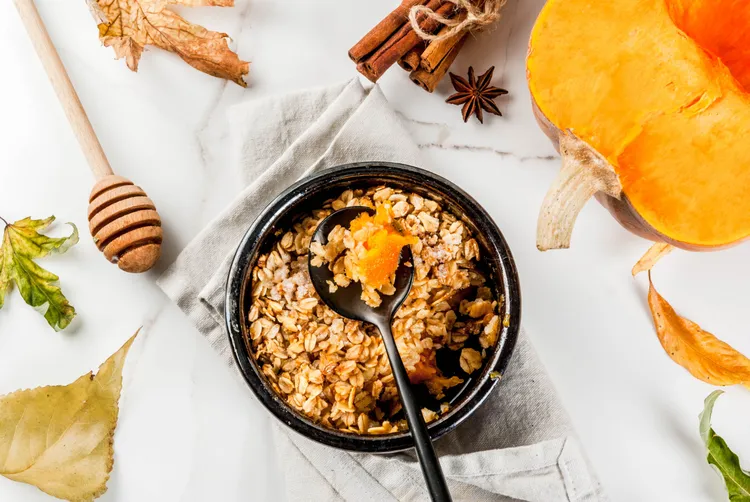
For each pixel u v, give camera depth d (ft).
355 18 1.74
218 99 1.73
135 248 1.59
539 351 1.70
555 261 1.71
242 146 1.70
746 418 1.68
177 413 1.69
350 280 1.53
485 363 1.53
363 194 1.59
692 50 1.40
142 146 1.73
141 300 1.71
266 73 1.74
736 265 1.70
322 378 1.53
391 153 1.67
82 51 1.73
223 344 1.67
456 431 1.64
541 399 1.63
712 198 1.39
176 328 1.70
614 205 1.49
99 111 1.73
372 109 1.67
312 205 1.59
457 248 1.56
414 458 1.60
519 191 1.72
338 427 1.53
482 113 1.72
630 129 1.38
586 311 1.70
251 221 1.67
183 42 1.65
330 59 1.74
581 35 1.38
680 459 1.68
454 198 1.54
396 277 1.54
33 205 1.73
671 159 1.38
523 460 1.57
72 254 1.71
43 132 1.73
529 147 1.72
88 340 1.70
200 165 1.73
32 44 1.72
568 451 1.57
